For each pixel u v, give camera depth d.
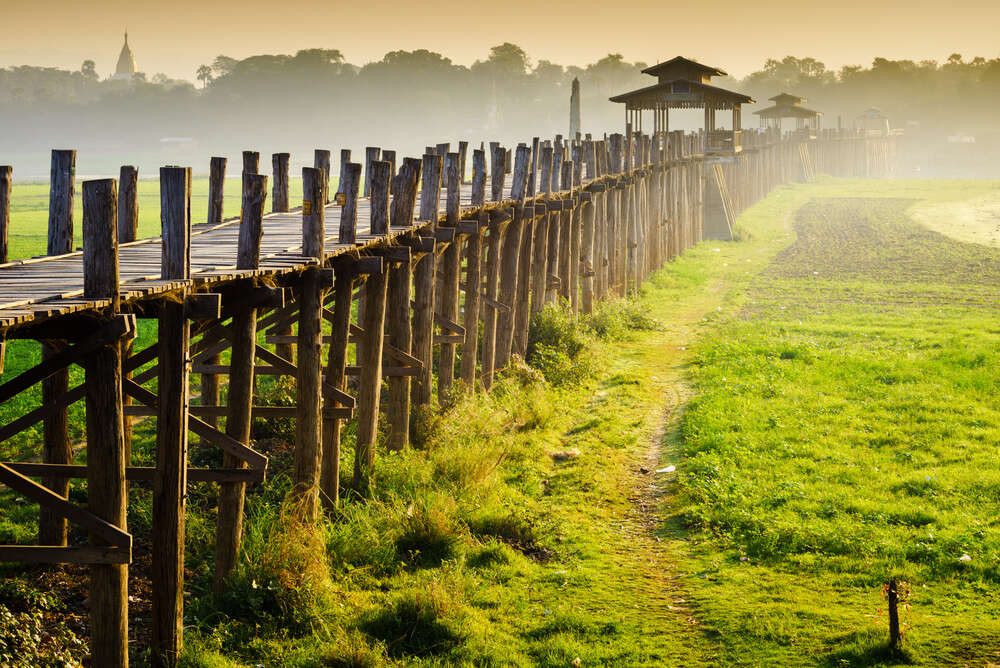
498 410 16.39
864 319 27.78
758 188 67.62
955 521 12.20
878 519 12.28
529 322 22.06
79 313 6.87
